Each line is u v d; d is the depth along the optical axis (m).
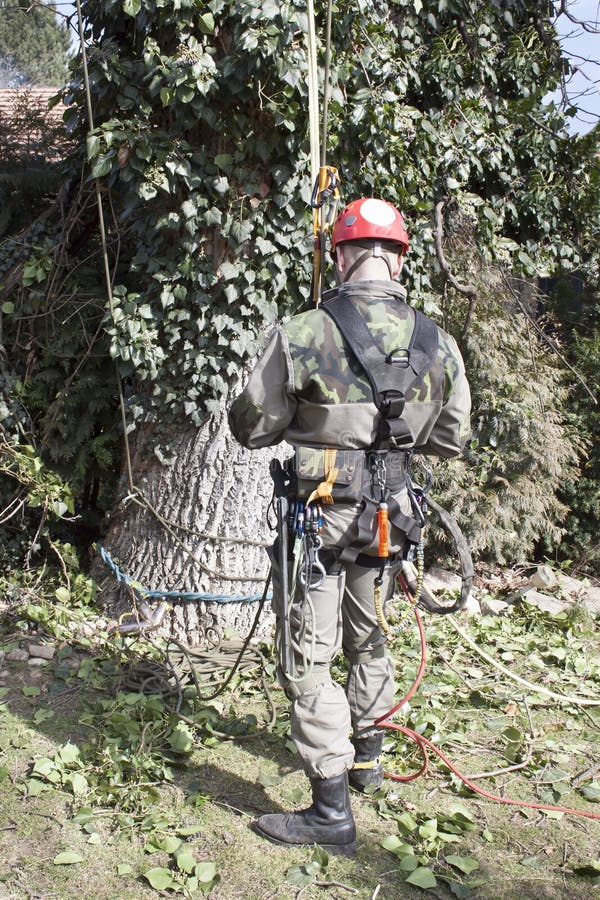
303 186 3.91
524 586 5.47
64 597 4.23
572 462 6.25
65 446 4.53
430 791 3.01
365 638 2.82
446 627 4.56
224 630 4.14
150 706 3.37
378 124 4.07
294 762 3.16
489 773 3.13
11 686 3.60
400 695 3.69
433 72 4.92
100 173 3.82
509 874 2.55
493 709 3.73
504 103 5.44
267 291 4.04
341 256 2.59
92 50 3.96
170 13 3.57
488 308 5.80
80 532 4.88
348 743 2.63
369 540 2.48
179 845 2.59
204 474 4.09
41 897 2.36
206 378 3.97
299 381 2.41
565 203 5.72
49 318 4.54
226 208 3.90
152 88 3.65
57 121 5.21
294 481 2.56
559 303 6.60
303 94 3.65
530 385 5.71
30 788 2.84
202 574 4.13
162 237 4.03
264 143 3.82
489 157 5.23
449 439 2.65
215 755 3.17
